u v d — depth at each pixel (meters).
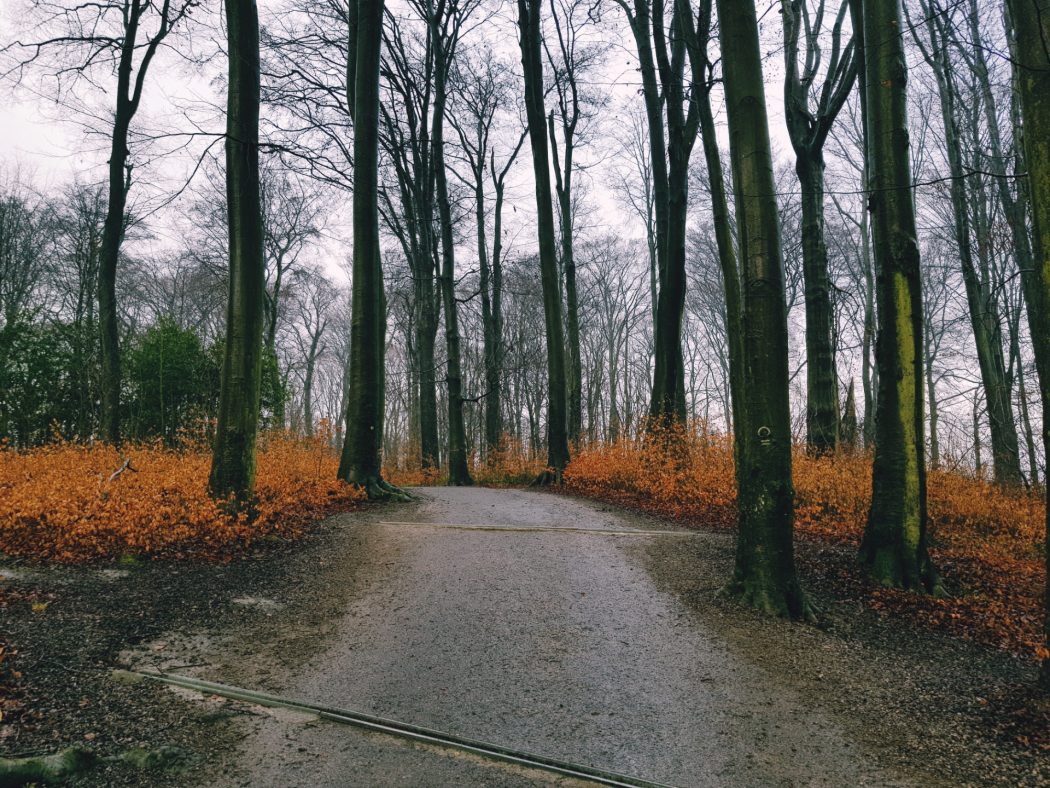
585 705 4.18
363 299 11.54
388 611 5.80
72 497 7.45
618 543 8.37
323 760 3.42
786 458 6.15
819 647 5.26
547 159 16.30
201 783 3.12
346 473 11.59
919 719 4.12
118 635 4.78
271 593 6.12
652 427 13.32
